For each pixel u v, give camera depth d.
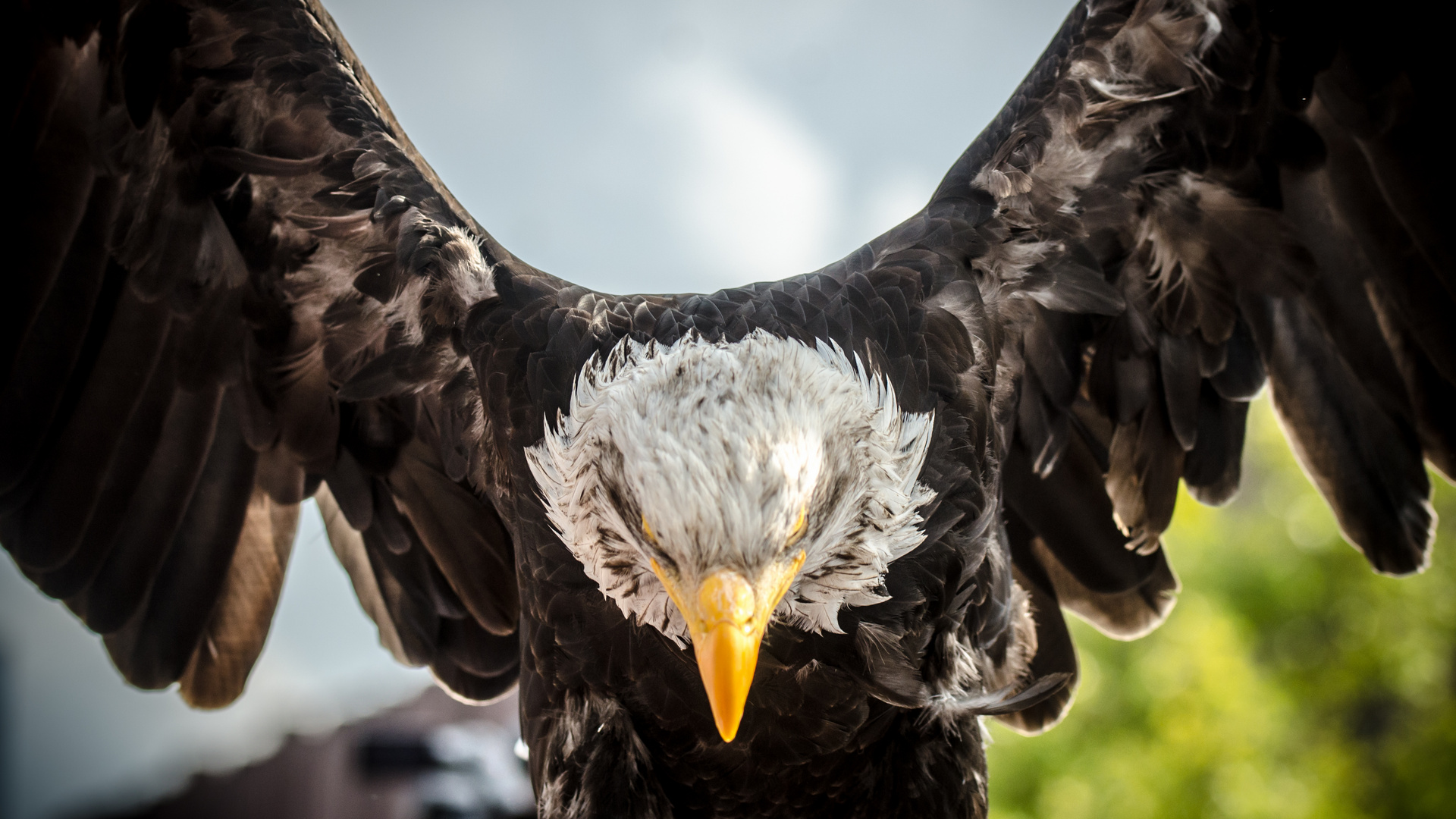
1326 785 12.67
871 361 3.21
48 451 4.37
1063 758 11.74
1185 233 4.26
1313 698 13.05
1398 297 4.33
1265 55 4.00
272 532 4.61
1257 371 4.47
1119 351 4.40
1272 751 12.60
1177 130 4.07
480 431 3.93
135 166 4.14
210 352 4.37
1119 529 4.58
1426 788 12.97
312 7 4.12
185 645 4.62
